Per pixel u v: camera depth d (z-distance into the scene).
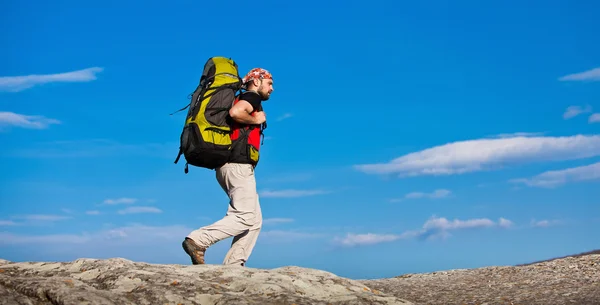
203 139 5.98
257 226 6.50
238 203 6.23
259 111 6.40
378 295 5.46
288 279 5.48
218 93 6.12
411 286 8.48
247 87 6.56
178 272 5.37
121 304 4.30
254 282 5.17
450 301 7.04
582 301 6.39
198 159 6.13
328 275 5.92
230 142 6.16
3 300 4.09
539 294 6.98
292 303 4.71
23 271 5.39
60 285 4.46
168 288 4.77
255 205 6.36
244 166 6.28
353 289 5.59
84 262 5.48
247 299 4.64
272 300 4.76
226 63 6.39
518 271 9.03
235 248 6.41
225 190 6.54
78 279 5.11
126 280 4.95
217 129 6.04
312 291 5.28
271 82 6.58
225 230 6.12
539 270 8.86
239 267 5.69
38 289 4.34
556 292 7.00
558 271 8.61
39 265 5.53
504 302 6.70
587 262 8.95
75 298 4.16
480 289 7.74
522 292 7.22
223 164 6.29
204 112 6.04
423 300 7.21
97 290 4.49
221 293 4.77
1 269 5.40
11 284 4.51
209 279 5.24
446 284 8.48
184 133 6.14
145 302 4.49
